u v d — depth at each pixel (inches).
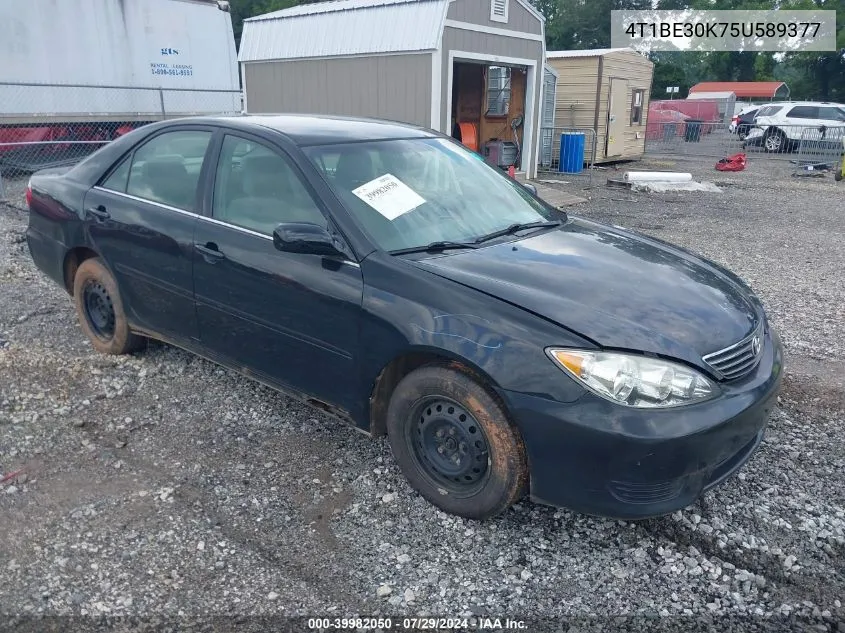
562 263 134.0
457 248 136.6
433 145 168.2
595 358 108.5
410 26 456.4
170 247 158.2
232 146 154.3
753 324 130.5
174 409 163.2
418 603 106.6
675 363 110.3
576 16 2429.9
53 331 206.2
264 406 165.5
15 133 497.0
